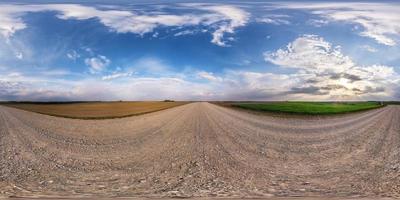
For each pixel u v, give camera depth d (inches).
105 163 732.7
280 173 656.4
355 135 1136.8
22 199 482.0
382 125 1408.7
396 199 489.1
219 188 551.2
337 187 559.5
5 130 1171.9
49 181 594.2
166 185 569.3
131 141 1003.9
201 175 636.1
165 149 879.1
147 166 708.7
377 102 3117.6
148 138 1053.8
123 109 2384.4
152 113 2014.0
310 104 2827.3
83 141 1002.1
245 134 1130.7
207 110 2204.7
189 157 786.2
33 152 834.8
